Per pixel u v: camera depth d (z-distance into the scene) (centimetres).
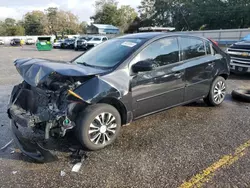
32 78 304
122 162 302
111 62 363
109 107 333
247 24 4588
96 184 261
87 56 423
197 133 383
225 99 572
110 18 6544
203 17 4881
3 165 297
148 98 377
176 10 5444
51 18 7500
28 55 2117
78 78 314
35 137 360
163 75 390
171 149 333
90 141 322
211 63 476
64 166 295
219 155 315
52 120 298
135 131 392
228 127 405
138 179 268
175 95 418
